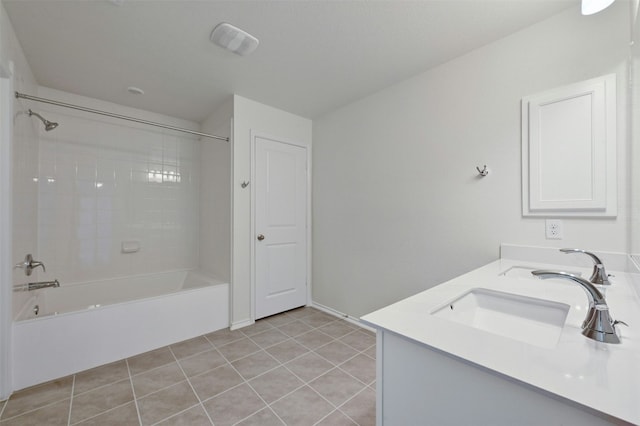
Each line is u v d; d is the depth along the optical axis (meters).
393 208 2.37
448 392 0.65
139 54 1.95
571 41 1.47
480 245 1.82
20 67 1.82
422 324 0.79
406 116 2.27
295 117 3.07
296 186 3.09
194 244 3.39
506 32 1.68
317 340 2.33
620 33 1.33
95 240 2.74
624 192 1.32
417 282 2.18
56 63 2.06
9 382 1.58
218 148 2.90
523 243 1.64
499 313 1.10
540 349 0.64
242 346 2.22
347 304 2.80
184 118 3.27
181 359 2.02
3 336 1.56
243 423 1.39
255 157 2.75
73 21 1.60
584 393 0.48
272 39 1.78
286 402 1.55
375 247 2.52
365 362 1.98
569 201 1.47
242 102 2.65
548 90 1.55
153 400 1.56
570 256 1.47
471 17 1.57
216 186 2.95
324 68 2.12
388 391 0.78
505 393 0.56
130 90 2.52
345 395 1.61
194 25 1.65
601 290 1.07
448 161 1.99
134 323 2.09
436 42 1.79
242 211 2.66
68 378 1.77
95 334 1.93
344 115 2.83
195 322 2.41
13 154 1.65
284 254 2.99
